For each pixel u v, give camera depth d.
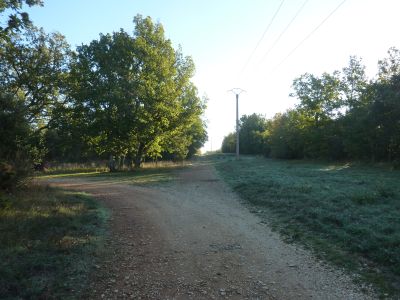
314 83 49.62
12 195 13.55
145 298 5.54
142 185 22.44
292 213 11.12
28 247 7.48
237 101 55.72
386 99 30.00
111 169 38.62
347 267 6.57
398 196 12.20
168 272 6.64
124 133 33.41
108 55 34.50
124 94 32.38
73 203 14.02
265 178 20.72
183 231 9.85
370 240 7.44
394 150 32.62
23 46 28.55
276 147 63.34
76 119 32.12
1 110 15.29
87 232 9.39
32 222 9.46
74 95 31.38
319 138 47.72
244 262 7.12
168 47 38.72
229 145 129.25
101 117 32.00
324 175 22.44
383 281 5.86
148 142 38.47
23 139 16.89
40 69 29.19
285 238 8.74
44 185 18.86
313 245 7.98
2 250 7.08
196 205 14.16
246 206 13.50
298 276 6.30
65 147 32.91
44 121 32.41
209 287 5.91
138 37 36.75
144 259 7.43
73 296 5.57
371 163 34.50
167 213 12.62
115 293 5.72
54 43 30.05
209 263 7.11
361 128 35.28
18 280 5.89
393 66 33.31
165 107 34.78
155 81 35.56
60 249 7.57
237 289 5.81
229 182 21.22
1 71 27.92
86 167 47.88
